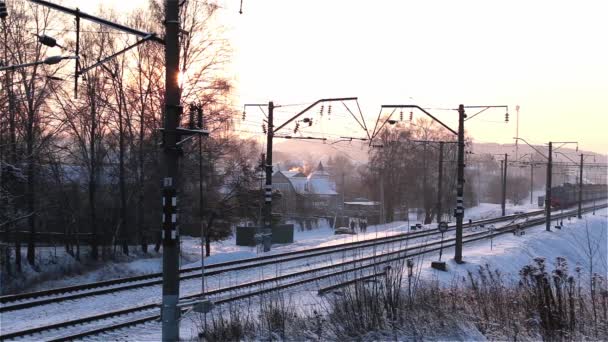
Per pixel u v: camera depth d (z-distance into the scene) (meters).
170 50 11.62
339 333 9.91
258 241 32.00
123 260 32.56
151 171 34.28
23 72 27.83
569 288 10.48
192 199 35.06
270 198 32.03
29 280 27.84
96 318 14.06
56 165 32.06
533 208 88.50
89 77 31.69
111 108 33.00
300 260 27.28
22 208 29.86
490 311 10.67
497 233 43.69
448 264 27.67
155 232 37.56
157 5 33.31
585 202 89.81
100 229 36.88
